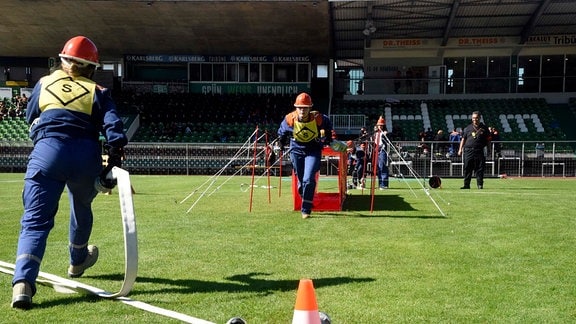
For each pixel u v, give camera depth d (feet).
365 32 85.92
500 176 68.80
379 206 30.09
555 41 96.89
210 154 79.20
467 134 44.42
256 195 37.91
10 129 93.61
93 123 12.51
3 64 108.58
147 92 105.91
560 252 17.02
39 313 10.90
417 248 17.60
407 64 101.91
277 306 11.43
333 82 106.63
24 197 12.02
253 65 106.83
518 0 81.92
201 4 78.54
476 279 13.66
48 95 12.27
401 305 11.48
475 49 99.81
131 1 78.07
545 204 30.89
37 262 11.62
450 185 50.01
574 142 74.49
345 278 13.73
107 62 113.60
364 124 90.02
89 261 14.17
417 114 94.79
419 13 86.74
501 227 22.09
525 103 95.91
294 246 17.97
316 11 79.25
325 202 28.04
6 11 83.66
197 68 107.45
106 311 11.03
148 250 17.35
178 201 33.32
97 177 12.32
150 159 79.87
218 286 13.03
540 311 11.12
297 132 25.52
